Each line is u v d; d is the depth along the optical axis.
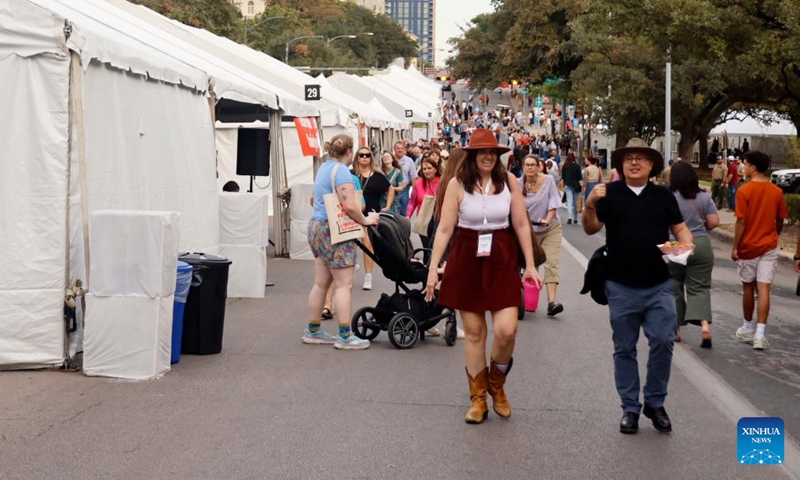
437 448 6.41
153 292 8.17
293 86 21.77
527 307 12.16
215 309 9.36
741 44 23.50
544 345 10.18
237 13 81.88
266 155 18.17
